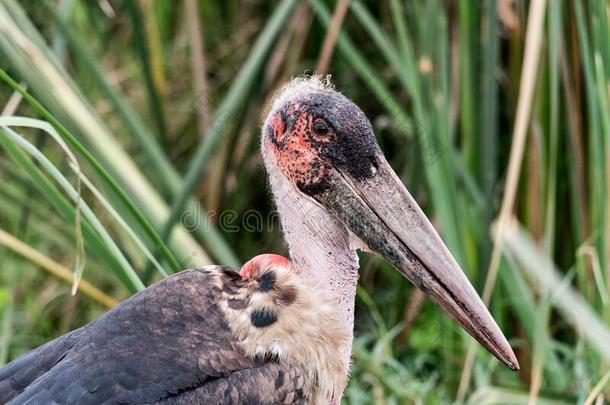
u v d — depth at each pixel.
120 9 13.09
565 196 11.65
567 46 11.05
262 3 13.24
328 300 7.52
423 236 7.62
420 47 11.15
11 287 11.70
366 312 12.44
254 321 7.20
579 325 10.08
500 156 12.24
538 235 11.44
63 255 12.22
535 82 11.12
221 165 12.34
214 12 13.62
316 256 7.72
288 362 7.20
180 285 7.28
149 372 6.82
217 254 10.44
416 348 11.56
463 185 11.09
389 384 10.45
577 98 11.09
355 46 13.14
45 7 11.93
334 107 7.62
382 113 13.06
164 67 13.11
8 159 11.91
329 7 12.67
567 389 10.14
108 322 7.11
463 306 7.57
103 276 11.85
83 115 9.57
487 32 10.84
